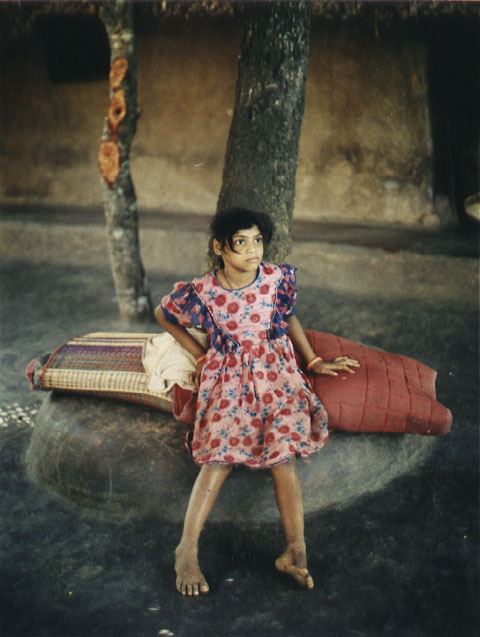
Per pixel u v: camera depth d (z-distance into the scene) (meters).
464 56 6.21
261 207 3.72
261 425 2.70
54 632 2.32
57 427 3.19
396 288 5.96
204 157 7.37
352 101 6.54
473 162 6.46
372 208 6.75
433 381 3.23
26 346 5.01
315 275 6.24
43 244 7.42
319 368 3.03
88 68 7.61
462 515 2.92
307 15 3.62
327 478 2.96
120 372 3.17
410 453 3.31
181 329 2.88
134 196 5.18
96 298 6.16
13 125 8.08
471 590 2.49
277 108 3.63
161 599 2.48
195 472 2.91
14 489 3.16
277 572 2.61
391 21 6.04
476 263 5.64
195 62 7.12
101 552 2.73
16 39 7.68
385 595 2.47
